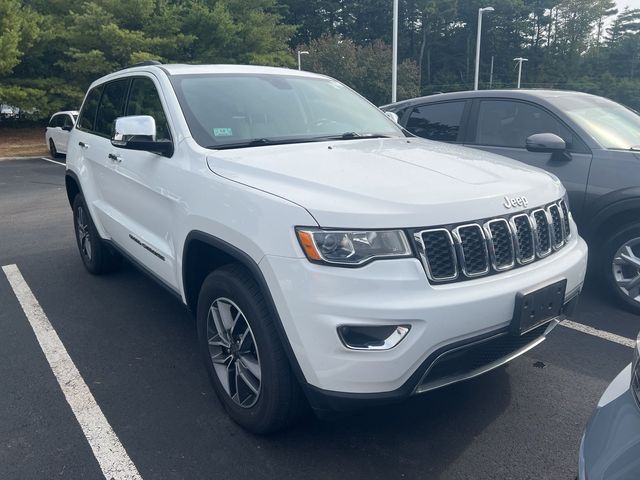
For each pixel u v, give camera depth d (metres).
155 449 2.93
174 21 27.36
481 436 3.00
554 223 3.13
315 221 2.47
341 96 4.50
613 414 1.83
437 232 2.52
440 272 2.53
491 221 2.68
